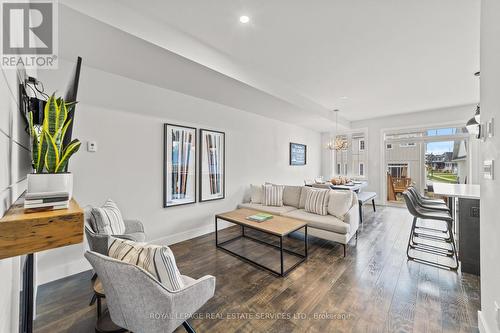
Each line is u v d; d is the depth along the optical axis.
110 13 1.76
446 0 1.84
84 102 2.47
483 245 1.50
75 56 2.26
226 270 2.50
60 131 1.16
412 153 5.79
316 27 2.21
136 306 1.10
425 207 3.04
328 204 3.36
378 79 3.53
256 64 3.01
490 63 1.33
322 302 1.93
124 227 2.17
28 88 1.52
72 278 2.30
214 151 3.87
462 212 2.44
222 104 3.98
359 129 6.59
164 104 3.17
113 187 2.68
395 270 2.48
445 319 1.71
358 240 3.43
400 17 2.06
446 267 2.53
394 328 1.62
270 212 3.67
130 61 2.36
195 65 2.45
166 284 1.17
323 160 7.41
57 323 1.68
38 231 0.75
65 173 1.01
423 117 5.56
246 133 4.55
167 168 3.19
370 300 1.95
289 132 5.89
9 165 0.92
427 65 3.04
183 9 1.93
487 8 1.38
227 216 3.18
